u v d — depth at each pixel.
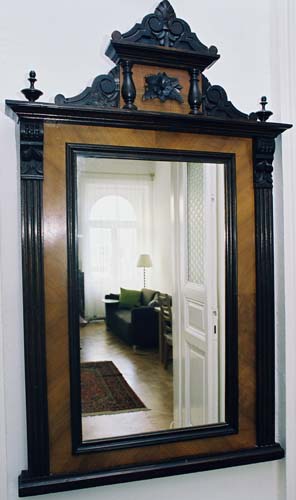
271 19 1.05
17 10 0.89
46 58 0.91
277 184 1.04
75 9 0.93
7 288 0.88
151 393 0.99
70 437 0.89
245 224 1.02
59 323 0.89
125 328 0.98
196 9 1.02
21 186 0.86
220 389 1.02
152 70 0.95
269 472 1.06
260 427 1.02
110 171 0.95
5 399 0.88
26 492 0.84
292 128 1.03
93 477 0.88
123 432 0.95
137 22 0.97
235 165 1.00
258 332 1.02
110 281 0.96
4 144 0.88
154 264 1.00
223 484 1.02
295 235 1.03
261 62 1.06
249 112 1.06
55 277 0.89
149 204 0.99
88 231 0.93
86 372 0.93
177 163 1.00
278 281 1.05
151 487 0.97
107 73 0.95
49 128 0.88
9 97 0.88
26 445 0.89
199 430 0.98
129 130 0.93
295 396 1.02
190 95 0.97
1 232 0.88
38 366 0.87
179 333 1.02
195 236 1.02
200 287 1.04
